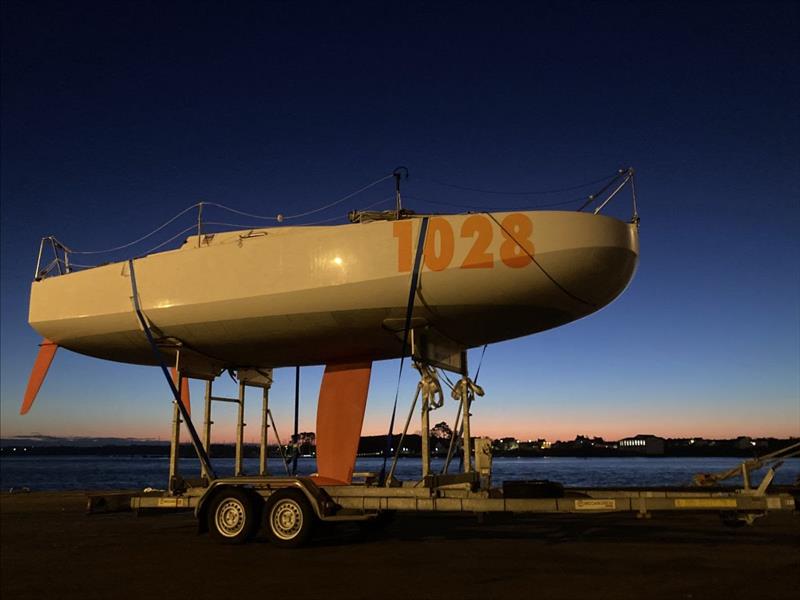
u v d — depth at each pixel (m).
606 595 5.24
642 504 7.18
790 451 7.50
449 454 9.33
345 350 9.64
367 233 8.41
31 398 10.94
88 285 10.48
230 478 8.48
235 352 10.11
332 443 9.78
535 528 9.42
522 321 8.53
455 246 7.91
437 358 9.09
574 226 7.63
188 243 10.12
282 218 9.55
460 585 5.68
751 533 8.67
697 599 5.09
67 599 5.46
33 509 14.30
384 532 9.16
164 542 8.67
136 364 11.77
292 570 6.52
